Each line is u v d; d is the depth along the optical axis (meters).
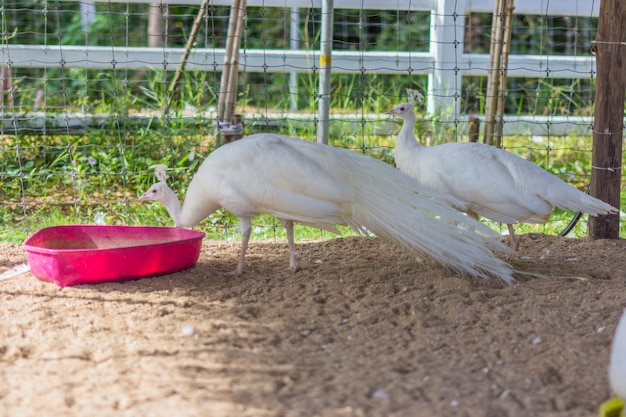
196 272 4.32
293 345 3.58
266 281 4.25
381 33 9.04
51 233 4.39
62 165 5.97
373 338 3.64
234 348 3.53
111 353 3.45
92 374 3.32
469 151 4.41
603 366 3.40
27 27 8.59
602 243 4.82
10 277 4.30
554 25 8.66
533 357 3.48
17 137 5.76
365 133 6.43
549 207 4.37
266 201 4.16
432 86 6.61
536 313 3.81
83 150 5.97
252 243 4.93
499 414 3.14
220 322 3.73
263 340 3.61
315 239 5.12
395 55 6.51
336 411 3.12
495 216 4.44
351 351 3.53
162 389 3.21
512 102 8.16
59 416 3.09
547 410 3.17
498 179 4.33
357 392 3.23
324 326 3.74
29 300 3.97
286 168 4.12
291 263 4.37
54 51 6.30
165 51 6.01
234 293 4.10
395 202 4.13
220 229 5.31
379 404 3.17
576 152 6.53
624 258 4.58
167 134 5.98
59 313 3.83
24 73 7.77
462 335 3.65
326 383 3.29
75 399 3.18
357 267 4.40
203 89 6.20
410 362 3.44
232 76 5.71
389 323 3.76
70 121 6.23
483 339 3.61
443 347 3.55
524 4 6.62
